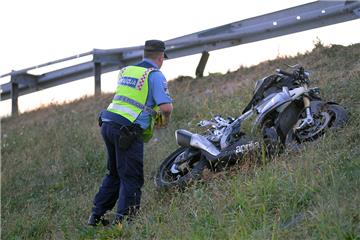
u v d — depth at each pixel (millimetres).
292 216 18859
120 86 24156
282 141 24953
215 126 25703
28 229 26016
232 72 39375
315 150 22766
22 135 39500
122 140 23188
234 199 20906
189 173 24359
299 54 37000
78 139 35469
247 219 19156
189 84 39500
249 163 23781
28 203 29516
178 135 25594
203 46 41531
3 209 29109
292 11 37531
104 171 30953
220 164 24359
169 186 24438
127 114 23469
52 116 44344
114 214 24531
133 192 23391
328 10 35812
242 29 39875
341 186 19375
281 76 25953
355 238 16438
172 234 19875
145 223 21844
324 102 25312
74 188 30000
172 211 21719
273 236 17453
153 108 23812
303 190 19828
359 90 27938
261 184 20875
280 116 25156
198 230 19234
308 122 24562
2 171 33750
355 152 21906
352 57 33125
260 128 25234
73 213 26594
